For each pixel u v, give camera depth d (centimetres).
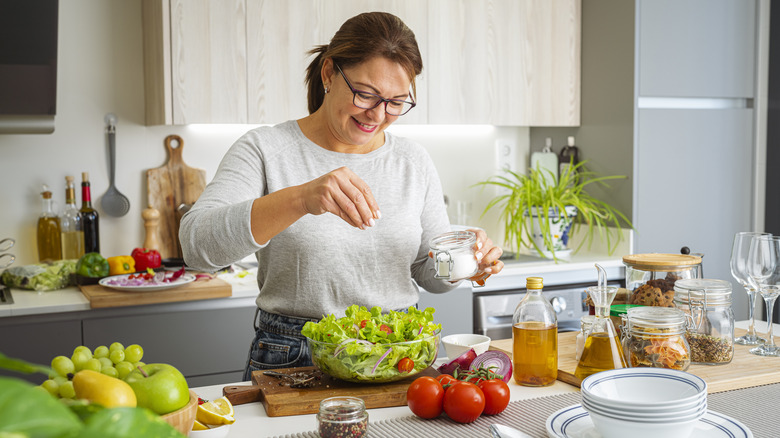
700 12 337
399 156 177
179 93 274
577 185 356
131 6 301
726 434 105
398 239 169
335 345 130
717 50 344
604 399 101
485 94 328
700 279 160
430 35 314
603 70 338
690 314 152
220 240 137
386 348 130
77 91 295
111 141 299
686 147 340
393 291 171
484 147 367
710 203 349
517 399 133
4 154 286
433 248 148
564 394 136
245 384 145
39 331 237
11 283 267
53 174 293
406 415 126
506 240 338
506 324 301
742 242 169
